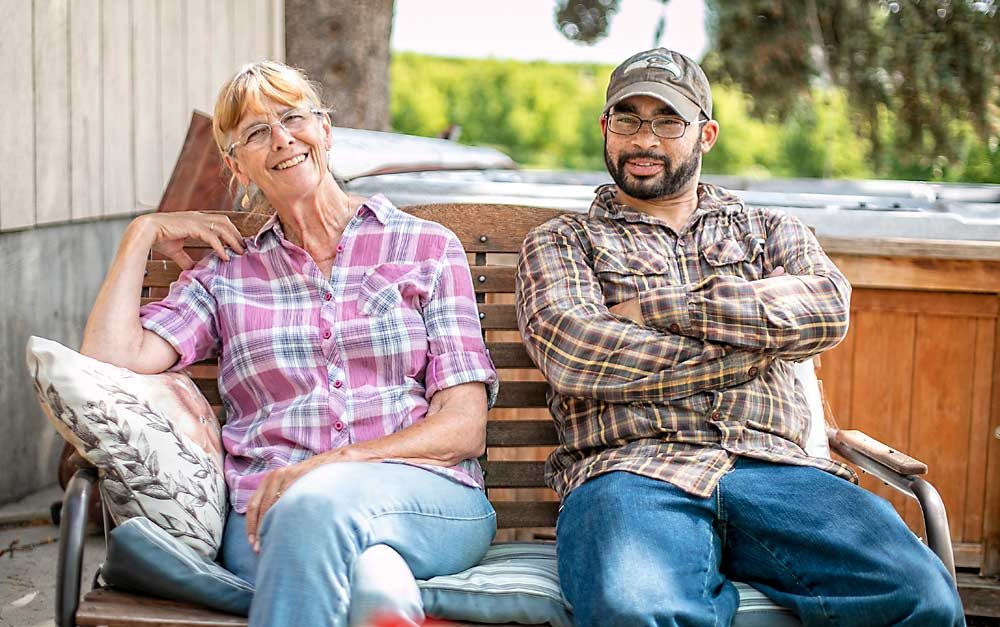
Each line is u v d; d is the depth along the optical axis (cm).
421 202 352
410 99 1565
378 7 544
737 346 262
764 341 261
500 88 1574
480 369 271
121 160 507
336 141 376
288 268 277
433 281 276
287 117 269
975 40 718
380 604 220
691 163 286
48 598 342
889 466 262
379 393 271
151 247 284
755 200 380
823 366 344
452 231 303
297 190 272
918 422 341
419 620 223
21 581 355
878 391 342
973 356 336
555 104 1579
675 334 266
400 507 238
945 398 339
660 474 253
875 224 347
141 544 233
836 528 240
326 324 271
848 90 758
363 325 271
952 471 341
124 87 507
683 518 245
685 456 259
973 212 369
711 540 246
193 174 396
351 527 227
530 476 296
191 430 260
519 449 343
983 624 344
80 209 472
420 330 274
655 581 225
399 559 230
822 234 344
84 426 238
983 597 334
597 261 286
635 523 240
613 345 265
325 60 538
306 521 224
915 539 239
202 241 295
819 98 794
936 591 228
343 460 249
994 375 335
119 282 271
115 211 503
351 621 221
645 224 289
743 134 1454
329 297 274
